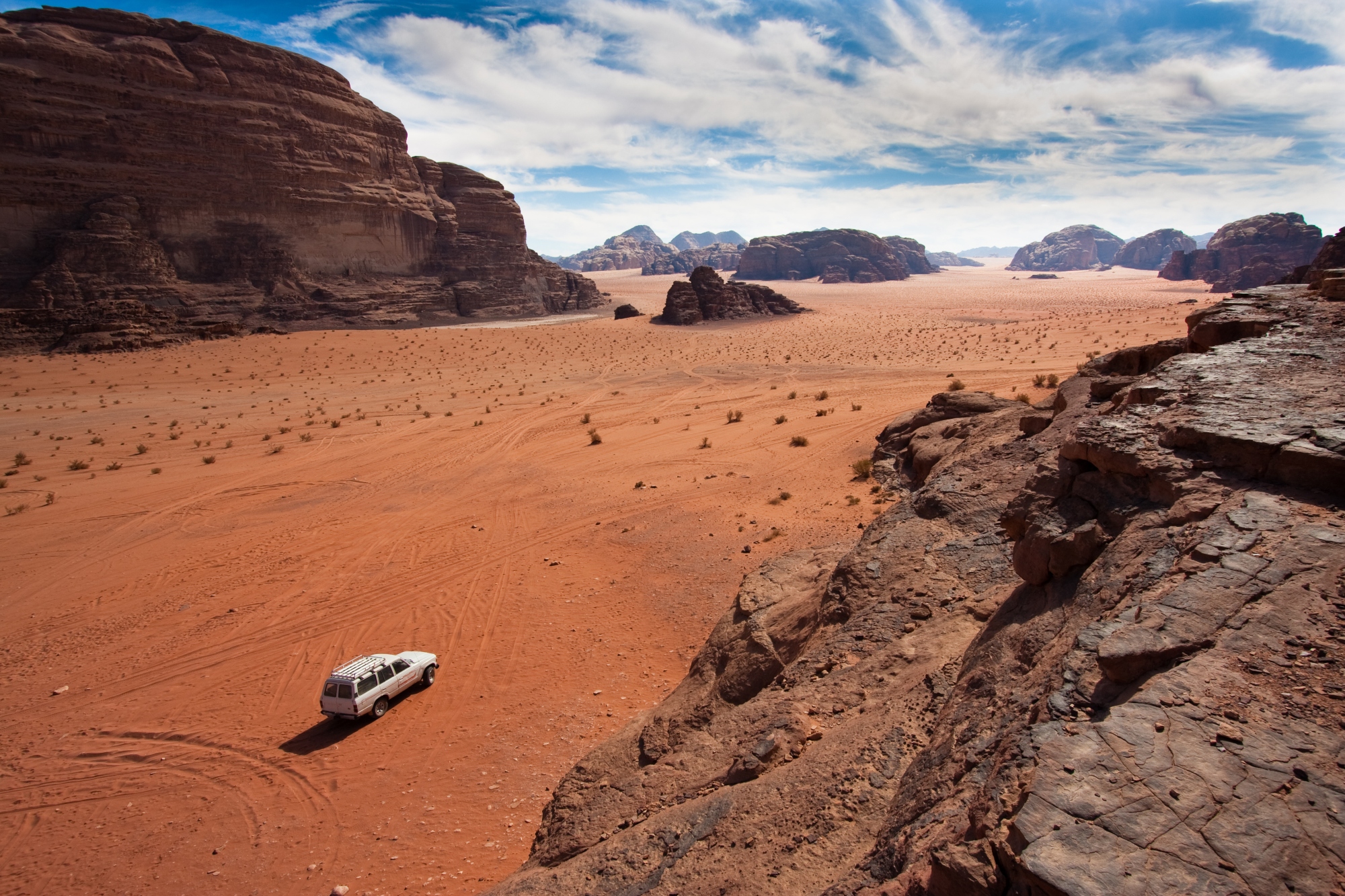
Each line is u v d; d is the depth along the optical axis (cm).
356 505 3131
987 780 501
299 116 11050
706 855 686
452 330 11138
